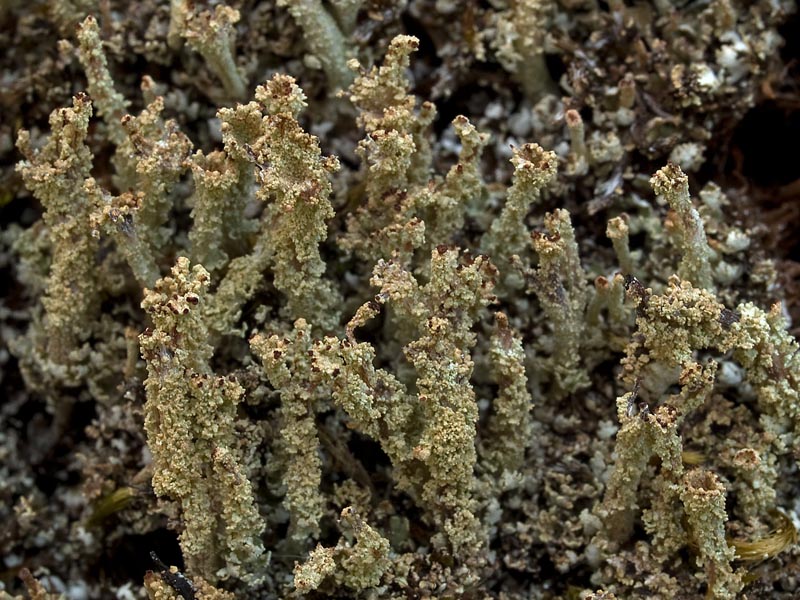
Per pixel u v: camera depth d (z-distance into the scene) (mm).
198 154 101
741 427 103
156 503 104
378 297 97
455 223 103
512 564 102
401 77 101
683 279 102
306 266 100
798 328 107
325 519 102
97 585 108
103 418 107
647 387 102
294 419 99
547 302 102
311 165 97
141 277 103
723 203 107
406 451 99
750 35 108
